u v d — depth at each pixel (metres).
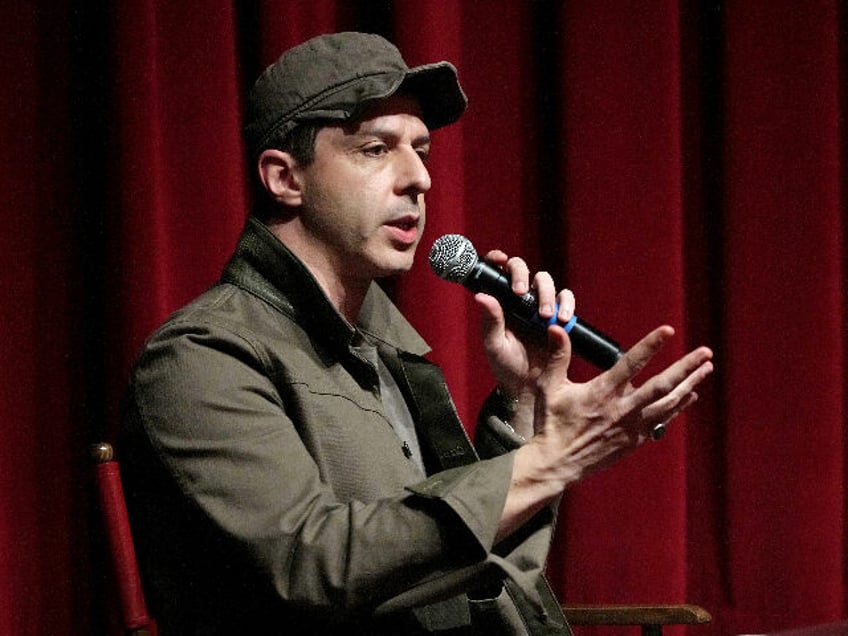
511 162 9.17
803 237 9.38
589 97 8.98
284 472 4.73
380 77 5.22
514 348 5.54
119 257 7.61
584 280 8.96
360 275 5.39
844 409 9.75
